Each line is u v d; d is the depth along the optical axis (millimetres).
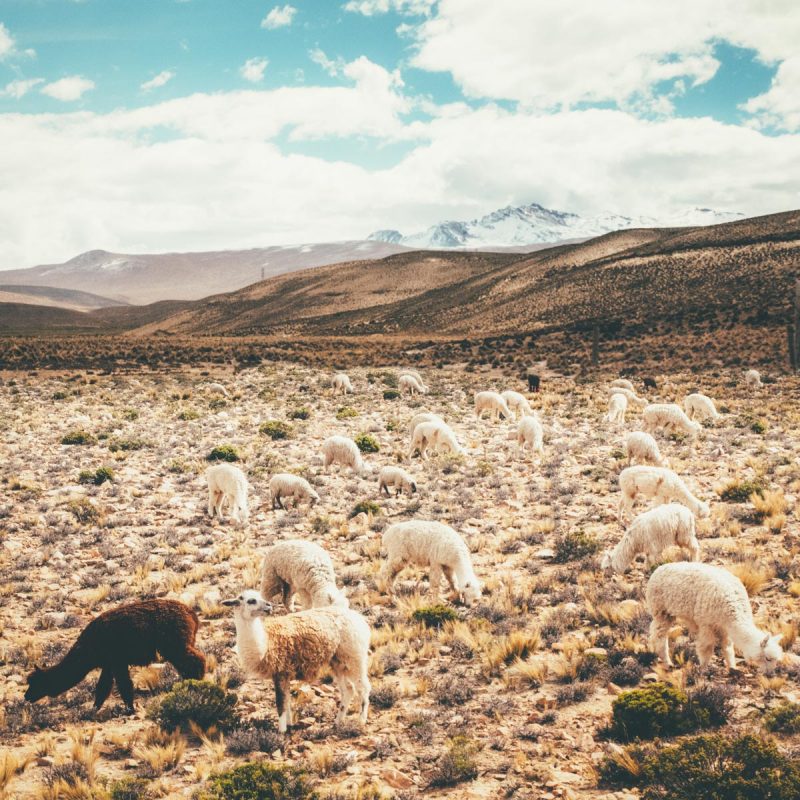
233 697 8781
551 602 11695
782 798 6027
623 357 59031
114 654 8742
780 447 23672
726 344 58406
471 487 20031
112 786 7059
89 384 50344
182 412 35844
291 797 6785
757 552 13070
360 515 17141
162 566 14125
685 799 6203
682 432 27016
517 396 34062
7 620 11617
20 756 7855
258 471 22391
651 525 11977
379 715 8586
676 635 10219
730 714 7910
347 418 35312
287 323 171375
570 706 8445
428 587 12836
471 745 7523
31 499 19422
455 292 160375
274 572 11141
